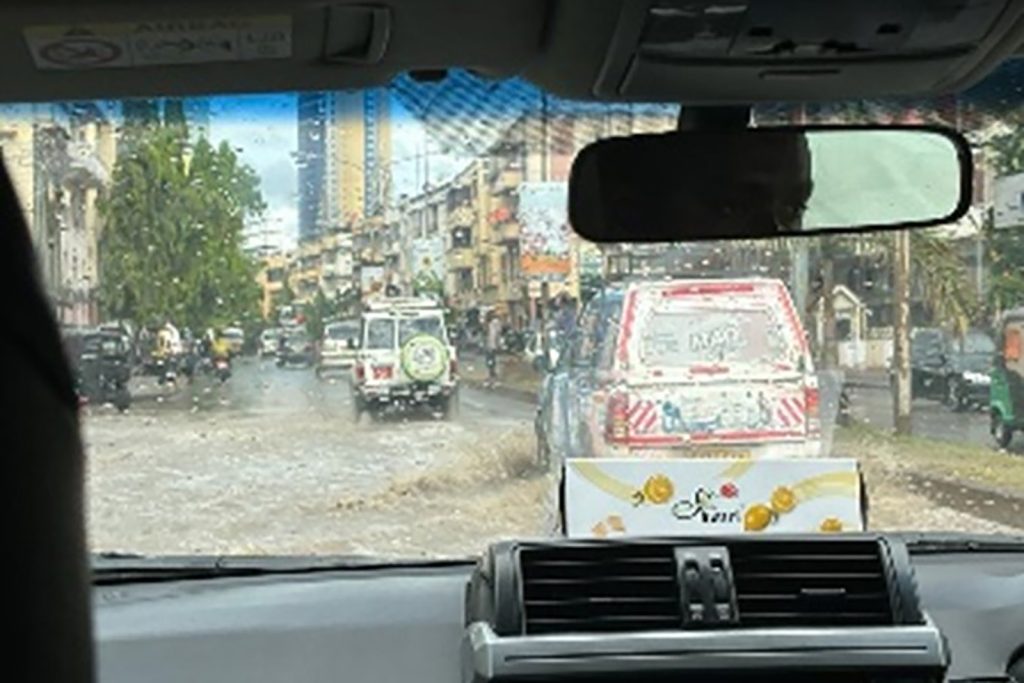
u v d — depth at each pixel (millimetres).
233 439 5410
